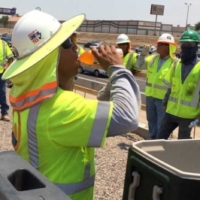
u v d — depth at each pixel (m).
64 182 1.96
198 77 5.68
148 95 7.24
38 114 1.88
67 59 2.01
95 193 4.68
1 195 1.27
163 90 6.98
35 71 1.87
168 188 1.65
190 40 5.68
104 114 1.85
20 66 1.86
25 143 1.96
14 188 1.31
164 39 7.08
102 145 1.87
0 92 8.27
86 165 2.06
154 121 7.30
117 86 1.95
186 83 5.72
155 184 1.75
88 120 1.84
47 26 1.92
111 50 2.05
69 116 1.85
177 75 5.84
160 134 6.16
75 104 1.87
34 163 1.95
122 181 5.11
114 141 7.09
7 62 8.22
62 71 2.03
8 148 6.25
